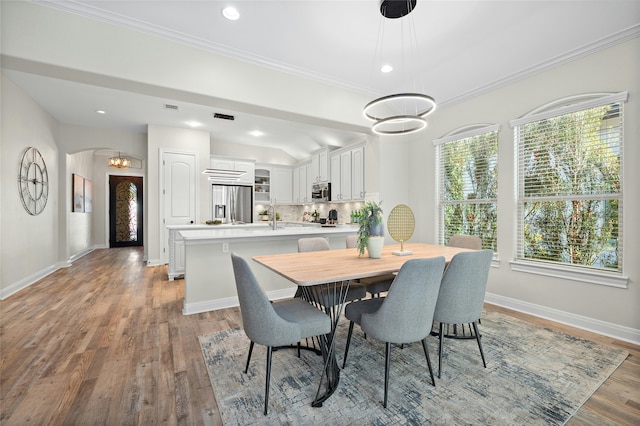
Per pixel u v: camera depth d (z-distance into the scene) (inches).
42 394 69.3
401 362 84.7
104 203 339.0
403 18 100.0
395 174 177.9
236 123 217.6
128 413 63.1
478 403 66.3
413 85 149.3
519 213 129.4
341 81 144.9
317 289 92.1
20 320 115.4
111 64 99.5
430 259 66.2
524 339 99.3
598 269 105.7
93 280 180.4
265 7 95.3
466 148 150.9
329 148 246.2
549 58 113.9
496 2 92.8
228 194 259.1
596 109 106.2
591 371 79.4
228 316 121.0
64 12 93.7
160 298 145.0
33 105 170.4
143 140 242.2
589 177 108.0
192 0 92.2
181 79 111.0
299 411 63.7
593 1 91.0
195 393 70.2
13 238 150.9
